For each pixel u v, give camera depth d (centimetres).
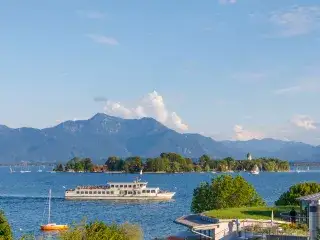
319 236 5869
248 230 7688
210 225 8506
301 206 8738
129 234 7875
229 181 12606
